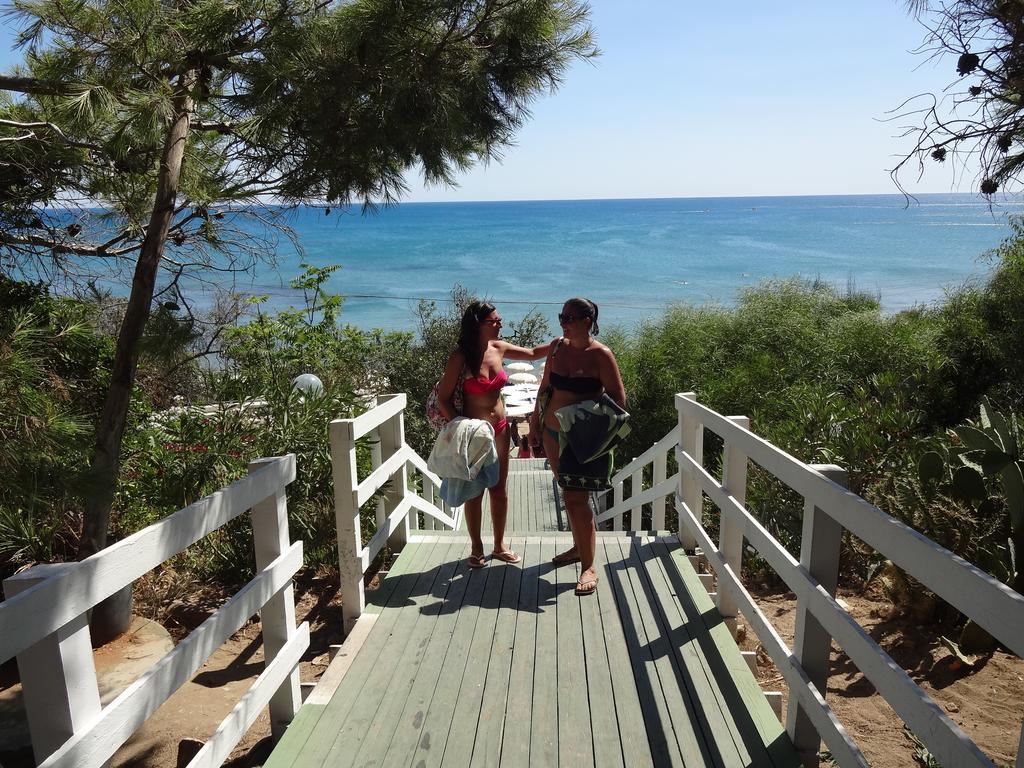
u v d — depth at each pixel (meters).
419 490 9.96
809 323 13.44
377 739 3.13
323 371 9.95
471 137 5.16
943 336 11.31
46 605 1.78
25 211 4.80
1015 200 2.50
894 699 2.08
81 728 1.94
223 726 2.62
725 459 4.15
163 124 3.91
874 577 5.98
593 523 4.62
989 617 1.69
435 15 4.26
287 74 4.07
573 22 4.91
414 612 4.34
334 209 4.77
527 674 3.62
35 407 3.45
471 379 4.78
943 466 5.21
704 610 4.25
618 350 13.34
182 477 5.64
